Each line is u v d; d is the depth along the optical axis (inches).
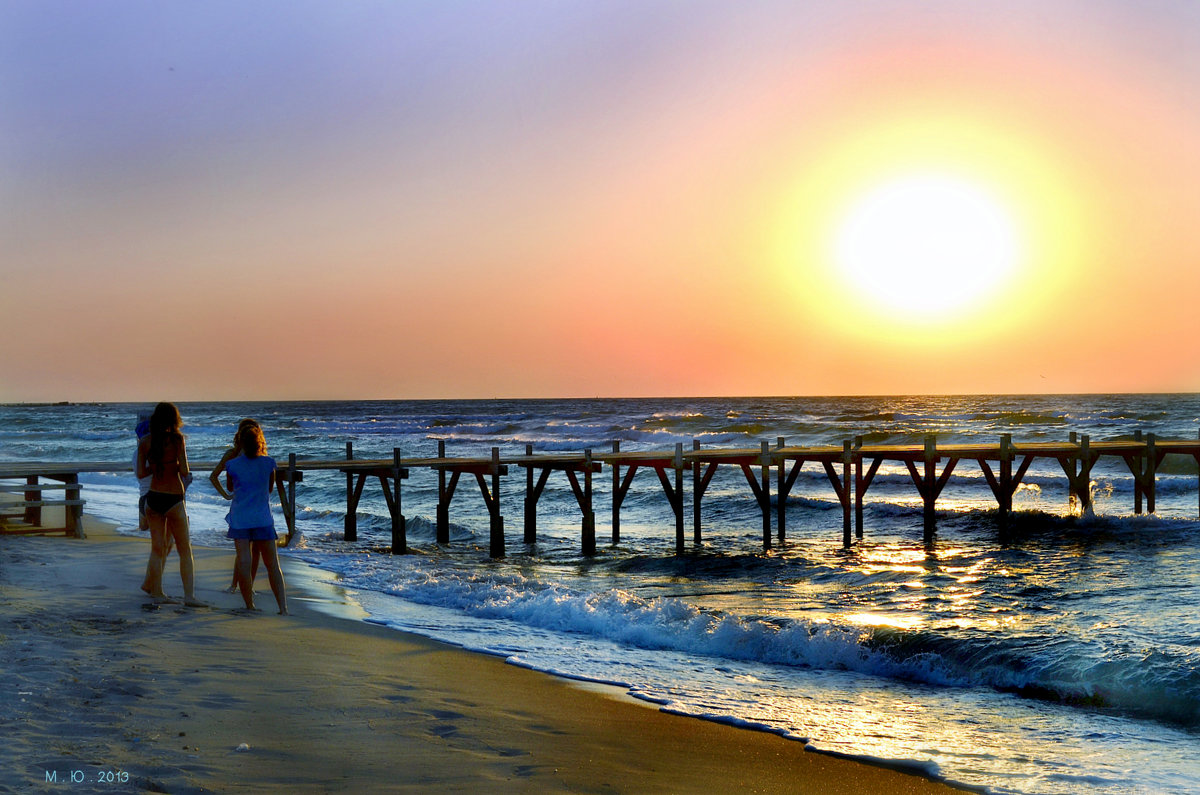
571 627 423.2
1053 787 224.7
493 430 3176.7
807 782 222.1
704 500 1178.6
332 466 840.3
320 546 825.5
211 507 999.0
